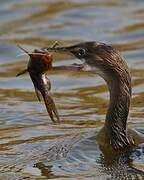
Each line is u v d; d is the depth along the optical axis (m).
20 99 16.81
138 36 21.11
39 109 16.02
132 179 11.73
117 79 13.78
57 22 22.59
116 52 13.91
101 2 24.27
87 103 16.38
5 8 23.84
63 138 13.90
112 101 13.80
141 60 19.20
